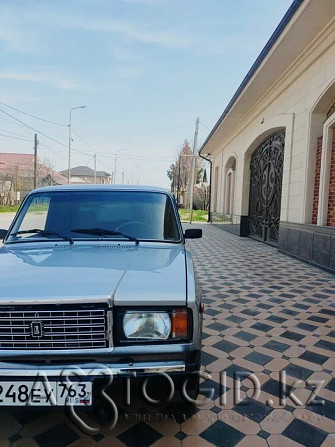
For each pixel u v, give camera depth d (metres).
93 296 1.75
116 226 2.98
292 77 8.31
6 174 31.12
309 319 3.98
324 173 6.82
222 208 18.02
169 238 2.94
